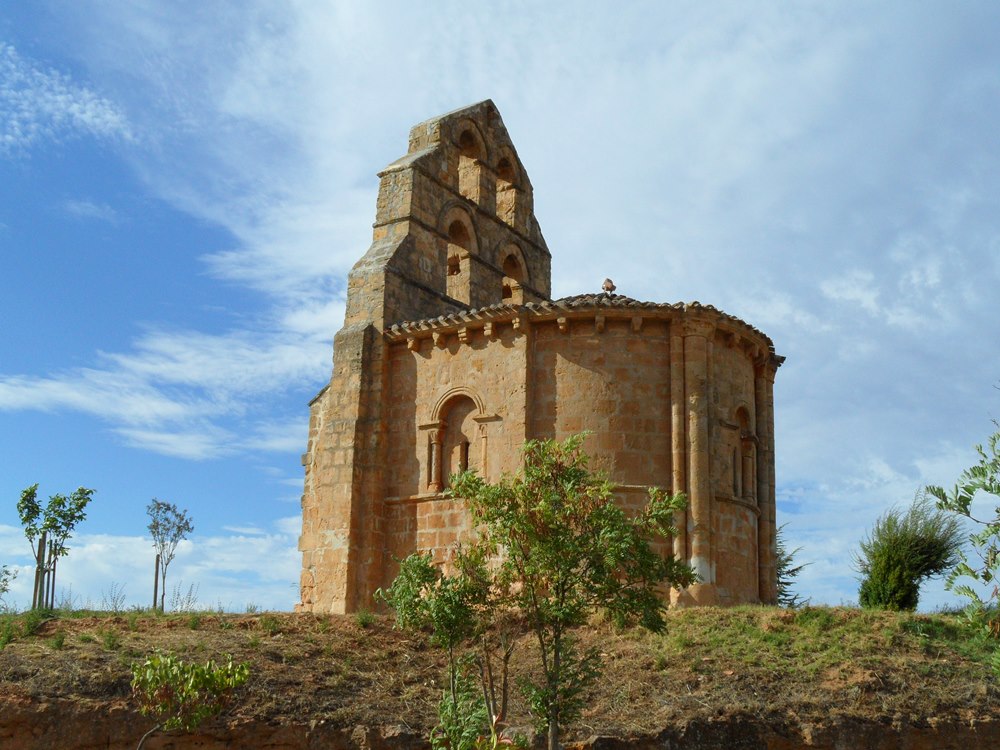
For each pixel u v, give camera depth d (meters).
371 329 32.00
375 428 31.31
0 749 20.08
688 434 28.30
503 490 18.47
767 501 31.27
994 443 13.58
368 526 30.70
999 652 13.87
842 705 21.75
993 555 13.31
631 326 29.05
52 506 31.45
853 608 26.36
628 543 17.86
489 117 38.41
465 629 19.06
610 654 23.92
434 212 34.72
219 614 26.14
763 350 31.53
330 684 22.69
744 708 21.56
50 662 21.81
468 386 30.31
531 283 39.06
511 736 20.53
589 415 28.62
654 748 20.75
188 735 20.67
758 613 25.64
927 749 21.30
